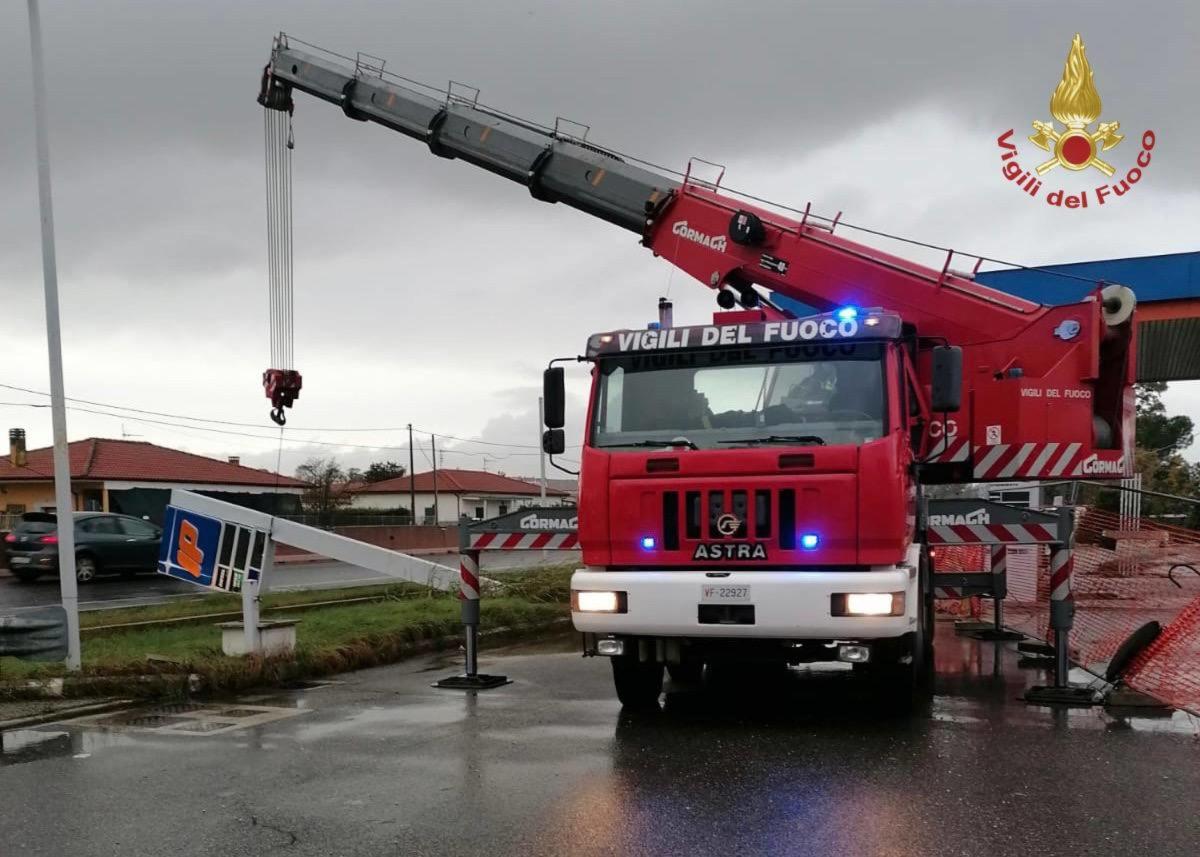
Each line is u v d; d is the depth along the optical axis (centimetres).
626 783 541
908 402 748
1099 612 1241
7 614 805
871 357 694
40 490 3816
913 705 727
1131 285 2502
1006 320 910
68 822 484
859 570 650
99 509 3841
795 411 695
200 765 591
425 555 3769
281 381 1625
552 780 550
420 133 1487
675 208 1190
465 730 684
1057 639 788
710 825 468
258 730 689
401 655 1063
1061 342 892
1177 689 771
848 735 657
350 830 468
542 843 446
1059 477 877
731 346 721
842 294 1005
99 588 2034
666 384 729
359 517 4784
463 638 1168
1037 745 623
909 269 974
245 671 863
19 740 660
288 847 446
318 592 1641
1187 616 809
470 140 1423
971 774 555
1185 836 449
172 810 502
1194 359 2588
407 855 434
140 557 2252
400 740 654
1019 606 1402
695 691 841
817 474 653
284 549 3666
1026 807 492
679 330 733
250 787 542
